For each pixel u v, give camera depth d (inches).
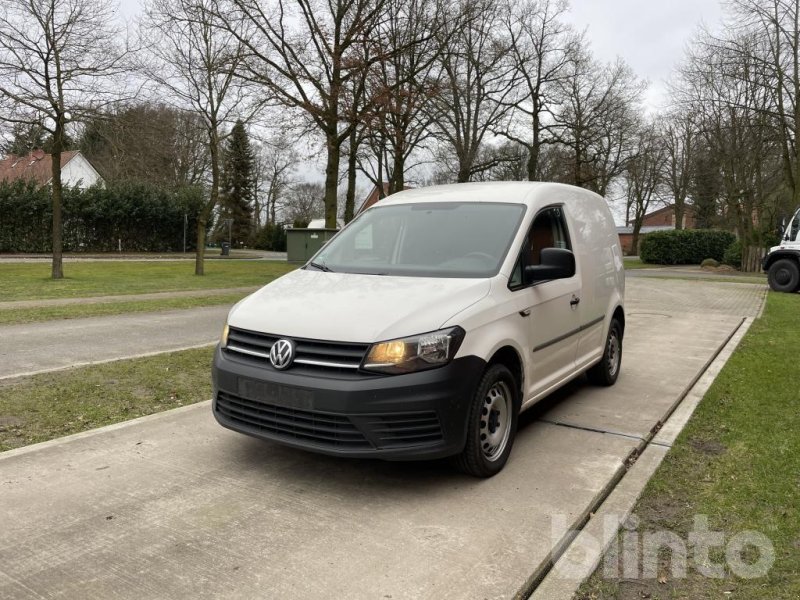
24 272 874.8
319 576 109.8
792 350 320.8
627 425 197.8
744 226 1322.6
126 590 105.5
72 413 204.1
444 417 138.0
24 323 389.4
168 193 1775.3
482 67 1237.1
